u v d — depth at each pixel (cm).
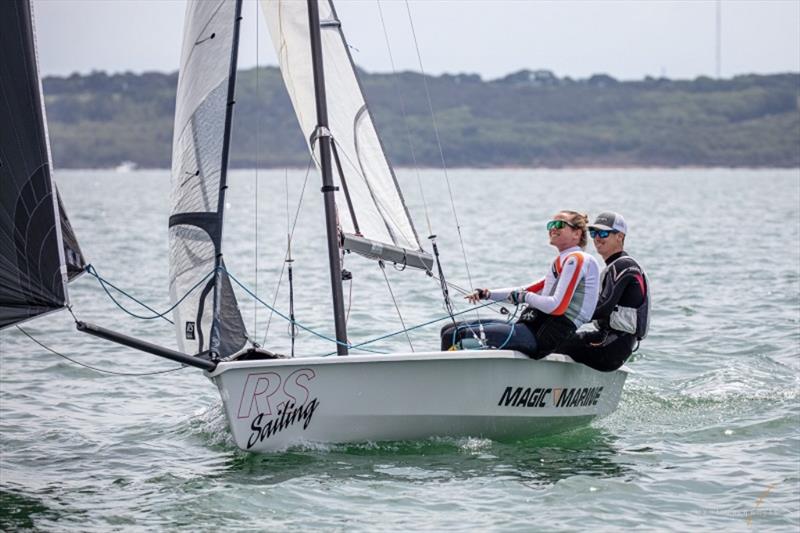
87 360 3528
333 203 2458
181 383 3184
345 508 2025
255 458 2284
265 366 2223
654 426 2602
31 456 2438
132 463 2364
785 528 1925
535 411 2470
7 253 1989
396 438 2369
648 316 2533
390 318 4206
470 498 2073
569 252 2408
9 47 1958
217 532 1928
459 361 2334
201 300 2303
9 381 3225
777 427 2542
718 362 3322
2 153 1962
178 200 2338
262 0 2689
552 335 2397
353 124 2712
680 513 2000
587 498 2070
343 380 2281
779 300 4584
